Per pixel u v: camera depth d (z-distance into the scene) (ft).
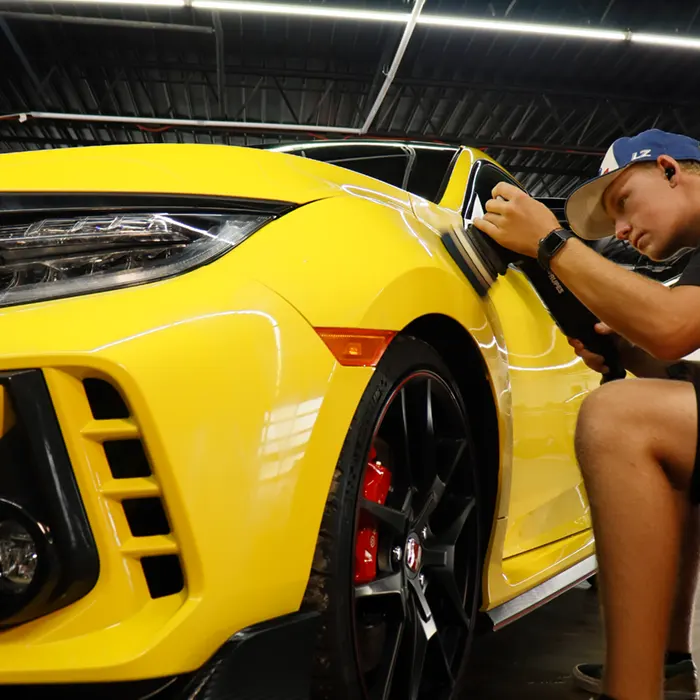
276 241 3.14
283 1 26.18
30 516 2.52
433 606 3.98
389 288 3.34
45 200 3.12
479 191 5.91
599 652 5.49
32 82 33.30
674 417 2.80
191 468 2.56
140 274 2.85
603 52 31.35
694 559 4.14
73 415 2.57
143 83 34.14
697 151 3.81
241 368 2.72
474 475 4.17
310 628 2.87
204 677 2.56
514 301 5.19
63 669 2.48
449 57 32.22
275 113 38.27
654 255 3.94
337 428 2.98
